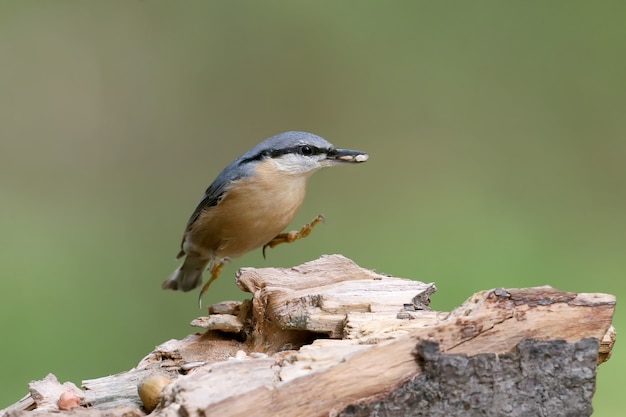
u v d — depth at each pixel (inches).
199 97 563.2
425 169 525.7
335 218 484.7
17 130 542.9
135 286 427.2
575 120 537.3
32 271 420.5
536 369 169.5
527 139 535.2
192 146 557.0
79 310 401.1
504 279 412.8
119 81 561.6
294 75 567.8
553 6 560.7
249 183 259.0
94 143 549.6
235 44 572.7
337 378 161.9
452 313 180.1
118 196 528.7
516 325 169.9
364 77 563.8
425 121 550.9
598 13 553.6
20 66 553.6
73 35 564.7
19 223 474.9
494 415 167.9
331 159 262.8
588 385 170.2
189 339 225.0
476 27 564.7
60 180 533.6
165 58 568.7
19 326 379.6
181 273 303.4
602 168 521.7
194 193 542.9
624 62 544.4
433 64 561.0
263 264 446.9
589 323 171.0
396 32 569.3
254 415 157.2
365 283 211.2
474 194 496.1
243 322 224.7
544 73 550.9
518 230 456.8
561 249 438.6
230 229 268.4
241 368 164.1
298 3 573.9
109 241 473.4
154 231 497.7
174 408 157.6
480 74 555.2
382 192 509.7
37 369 359.9
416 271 421.4
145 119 560.7
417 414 165.3
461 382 166.6
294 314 203.3
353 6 574.9
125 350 378.3
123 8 568.7
